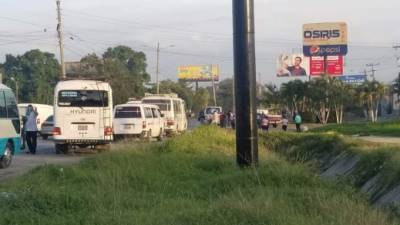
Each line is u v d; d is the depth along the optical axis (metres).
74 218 9.20
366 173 14.30
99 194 10.91
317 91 66.19
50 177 13.71
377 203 11.80
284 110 66.88
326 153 21.23
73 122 24.86
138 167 14.52
